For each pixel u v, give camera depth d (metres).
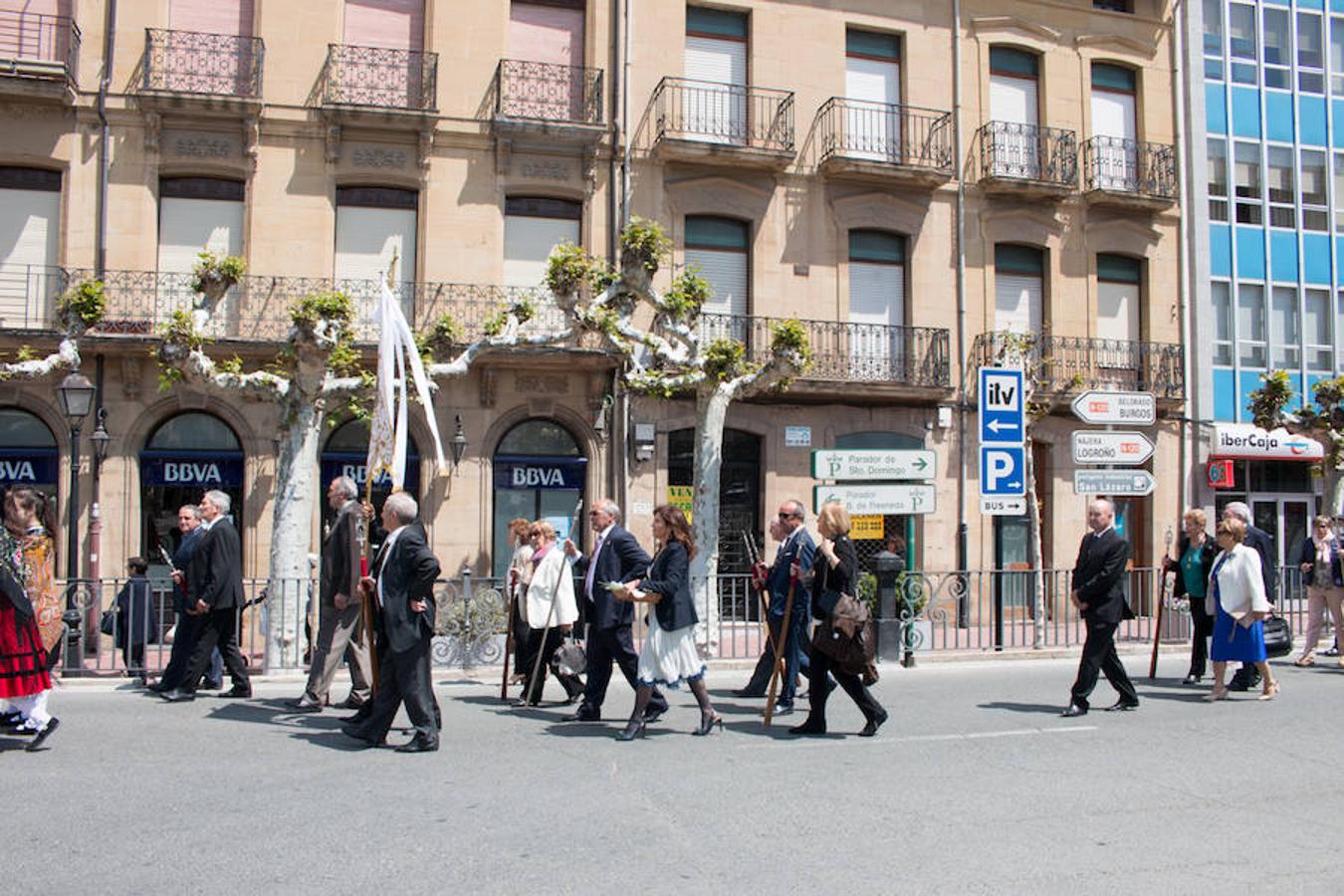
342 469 16.72
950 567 19.20
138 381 15.75
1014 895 4.75
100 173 15.95
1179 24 21.52
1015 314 20.27
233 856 5.09
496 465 17.31
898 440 19.11
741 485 18.45
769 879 4.89
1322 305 22.28
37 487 15.62
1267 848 5.54
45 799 6.07
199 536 9.63
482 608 11.73
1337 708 9.93
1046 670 12.73
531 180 17.53
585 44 18.05
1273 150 22.16
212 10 16.67
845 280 19.00
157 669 10.90
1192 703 10.20
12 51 15.81
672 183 18.14
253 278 16.38
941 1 19.97
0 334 15.03
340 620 9.15
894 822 5.88
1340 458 17.75
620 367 17.33
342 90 16.83
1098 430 19.62
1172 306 21.08
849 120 19.28
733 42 18.89
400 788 6.41
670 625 8.10
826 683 8.45
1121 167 20.83
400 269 17.12
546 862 5.08
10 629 7.20
